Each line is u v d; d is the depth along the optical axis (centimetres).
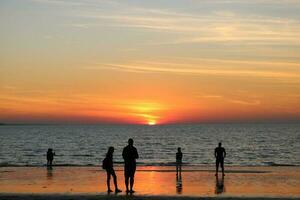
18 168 3428
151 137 14812
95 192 1933
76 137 15062
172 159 5816
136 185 2239
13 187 2159
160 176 2734
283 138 13362
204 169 3294
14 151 7775
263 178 2595
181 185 2241
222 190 2036
